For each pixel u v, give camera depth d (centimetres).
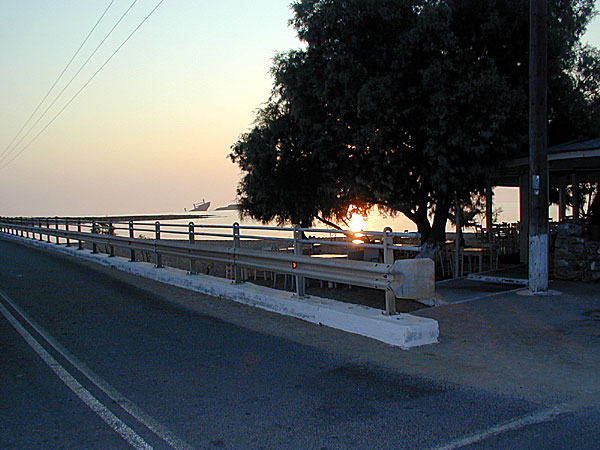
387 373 569
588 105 1430
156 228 1339
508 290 1032
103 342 707
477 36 1212
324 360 619
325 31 1234
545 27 955
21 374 575
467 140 1118
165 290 1127
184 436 420
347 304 816
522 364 592
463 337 704
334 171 1364
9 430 431
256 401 494
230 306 943
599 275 1075
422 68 1195
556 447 394
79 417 458
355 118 1270
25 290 1127
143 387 533
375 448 397
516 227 1788
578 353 626
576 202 1380
